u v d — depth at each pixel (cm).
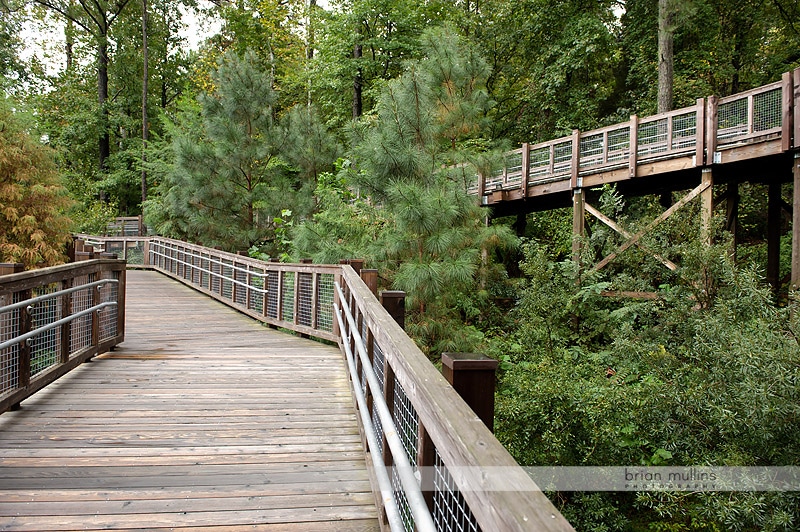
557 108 1969
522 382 543
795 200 813
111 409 404
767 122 852
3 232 1163
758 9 1698
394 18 2123
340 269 641
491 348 743
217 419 390
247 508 258
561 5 1948
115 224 2512
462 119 830
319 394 463
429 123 741
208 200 1273
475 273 777
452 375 152
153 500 262
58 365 466
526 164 1297
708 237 651
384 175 713
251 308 959
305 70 2394
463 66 837
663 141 1018
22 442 334
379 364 330
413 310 720
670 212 784
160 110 2733
